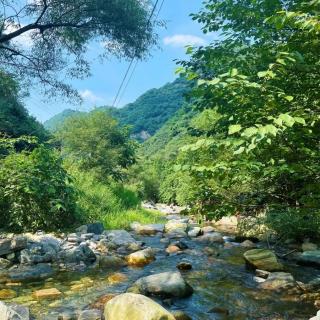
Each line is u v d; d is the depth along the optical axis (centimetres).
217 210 472
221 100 433
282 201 504
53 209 894
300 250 848
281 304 529
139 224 1230
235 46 623
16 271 652
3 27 1340
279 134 354
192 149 345
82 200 1167
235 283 630
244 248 917
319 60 402
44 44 1473
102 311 481
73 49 1492
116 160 2066
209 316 489
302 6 374
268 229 968
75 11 1384
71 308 497
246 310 509
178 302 537
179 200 1917
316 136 364
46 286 589
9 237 797
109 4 1373
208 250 874
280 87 408
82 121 2048
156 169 4034
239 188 516
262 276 663
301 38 399
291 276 624
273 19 332
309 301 538
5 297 529
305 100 403
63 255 738
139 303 433
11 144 1009
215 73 609
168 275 584
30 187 866
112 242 893
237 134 398
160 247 926
